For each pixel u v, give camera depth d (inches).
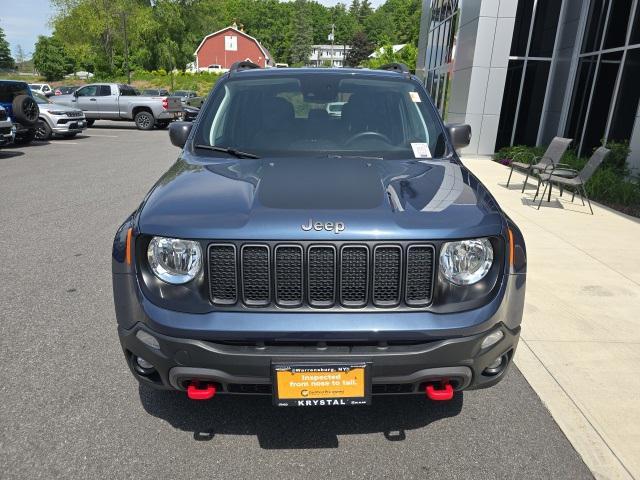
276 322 79.7
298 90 134.2
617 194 318.0
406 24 4662.9
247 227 80.0
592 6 486.6
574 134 506.6
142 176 393.1
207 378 81.7
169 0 2365.9
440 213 84.4
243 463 92.7
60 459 92.4
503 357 89.3
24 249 210.7
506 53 532.1
